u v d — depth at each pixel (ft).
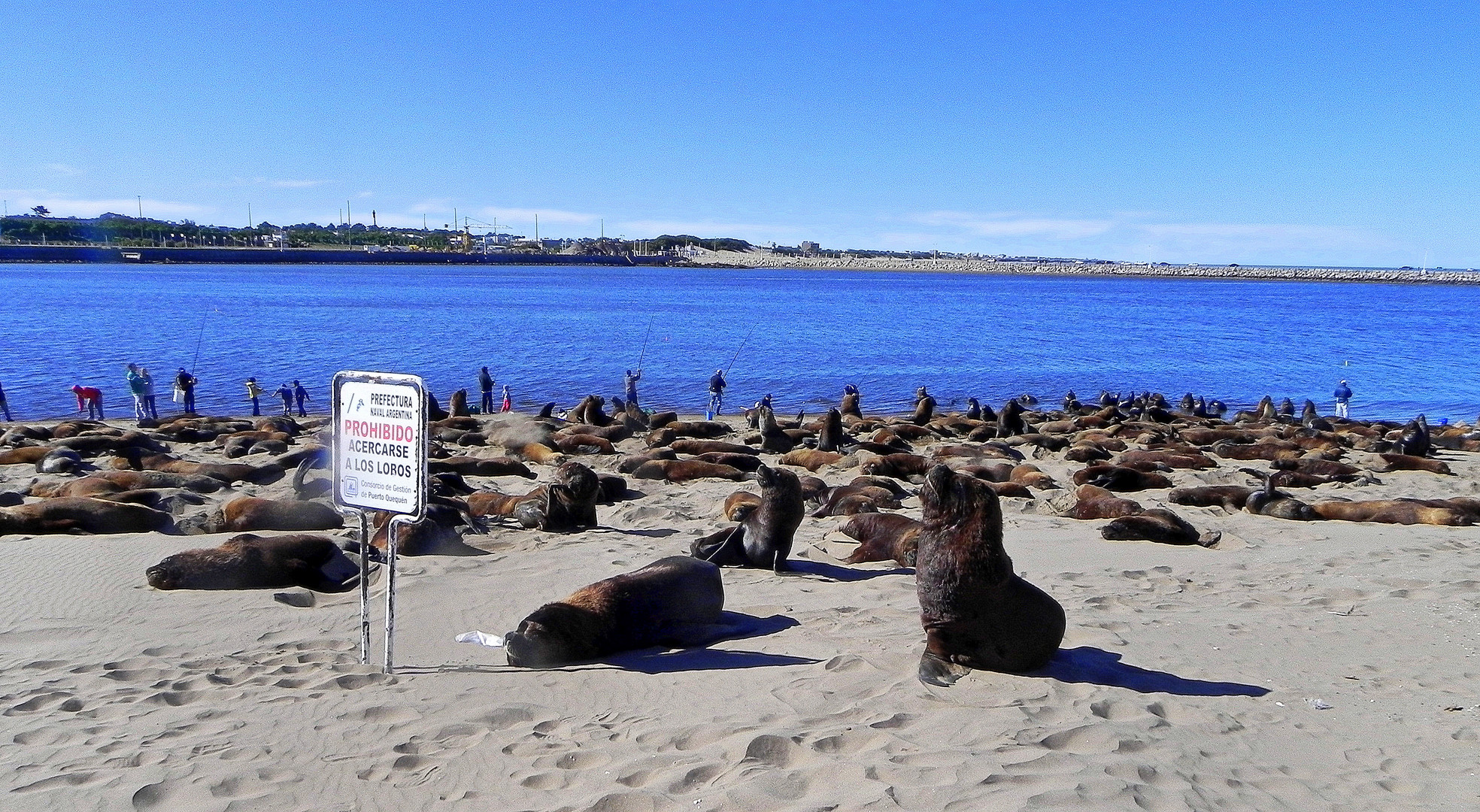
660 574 24.79
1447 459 74.84
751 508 38.01
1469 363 179.63
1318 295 549.54
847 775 15.01
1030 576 31.19
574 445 69.15
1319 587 29.45
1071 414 103.60
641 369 139.33
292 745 17.04
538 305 305.94
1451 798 15.14
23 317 218.38
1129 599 27.63
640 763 15.92
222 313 243.40
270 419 84.64
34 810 14.64
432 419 84.33
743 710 18.21
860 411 102.06
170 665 21.76
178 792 15.23
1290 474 58.34
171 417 93.56
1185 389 143.95
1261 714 18.52
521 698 19.51
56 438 72.59
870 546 34.58
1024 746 16.14
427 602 27.50
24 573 30.73
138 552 33.91
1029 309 345.51
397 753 16.63
